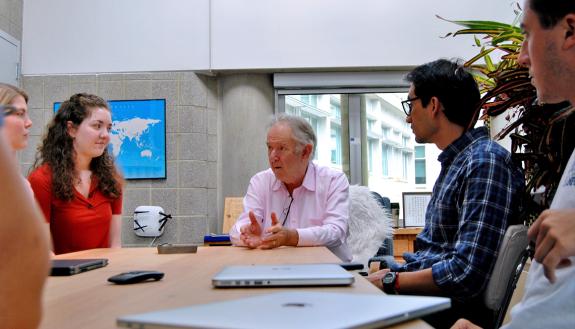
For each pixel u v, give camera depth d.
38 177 2.19
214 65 4.52
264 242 1.88
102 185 2.33
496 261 1.42
